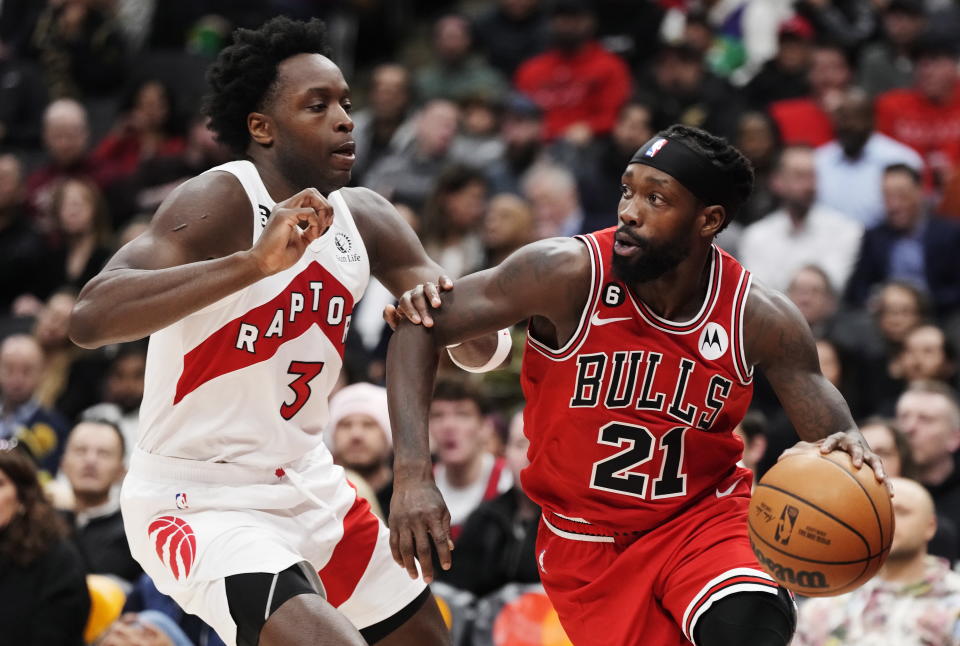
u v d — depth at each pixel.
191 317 7.16
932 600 9.88
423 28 27.94
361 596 7.78
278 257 6.51
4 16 24.59
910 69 21.70
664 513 7.20
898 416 12.85
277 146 7.46
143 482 7.36
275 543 7.07
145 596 11.22
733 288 7.09
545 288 6.99
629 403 7.05
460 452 12.78
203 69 23.17
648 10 23.47
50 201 19.14
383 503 12.72
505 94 22.94
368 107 24.72
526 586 11.45
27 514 10.80
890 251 17.34
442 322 7.04
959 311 16.73
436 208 17.44
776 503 6.70
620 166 19.34
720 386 7.07
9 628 10.62
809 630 10.19
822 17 22.53
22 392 15.64
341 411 12.82
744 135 19.11
